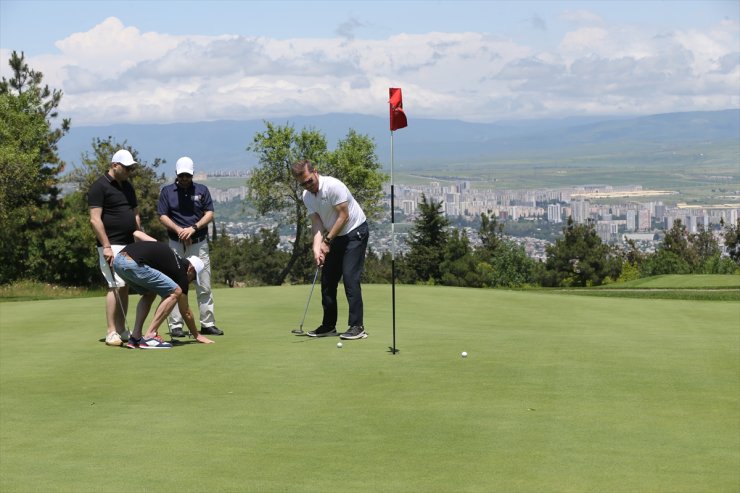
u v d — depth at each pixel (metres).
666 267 71.31
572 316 14.48
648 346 10.01
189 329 10.28
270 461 5.14
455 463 5.08
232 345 9.90
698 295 29.48
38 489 4.61
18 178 37.50
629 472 4.89
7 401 6.96
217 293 17.61
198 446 5.52
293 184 61.41
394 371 8.15
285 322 12.29
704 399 6.92
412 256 75.50
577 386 7.44
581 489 4.57
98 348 9.78
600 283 72.50
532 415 6.34
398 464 5.07
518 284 74.94
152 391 7.31
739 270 66.19
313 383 7.58
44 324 12.28
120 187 10.29
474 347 9.75
